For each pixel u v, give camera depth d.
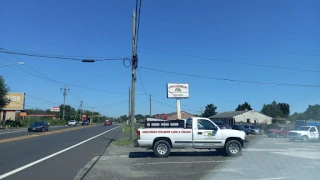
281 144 26.50
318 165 12.34
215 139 15.75
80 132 42.84
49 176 10.62
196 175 10.46
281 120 84.19
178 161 13.96
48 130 45.62
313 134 32.62
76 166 12.81
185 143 15.69
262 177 9.95
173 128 15.89
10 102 66.00
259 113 82.69
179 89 45.25
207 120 16.05
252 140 33.28
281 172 10.79
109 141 26.77
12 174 10.89
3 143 22.55
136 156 16.09
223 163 13.13
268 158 14.66
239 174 10.48
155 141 15.68
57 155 16.44
